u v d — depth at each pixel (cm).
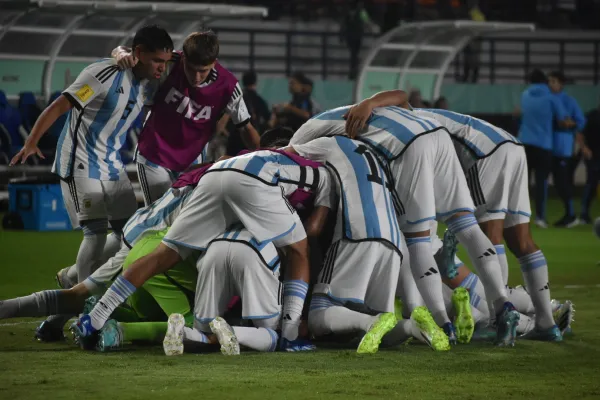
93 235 1786
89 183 1769
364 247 1540
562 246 3416
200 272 1507
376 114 1662
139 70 1766
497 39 6650
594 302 2161
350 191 1563
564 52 6838
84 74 1739
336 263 1552
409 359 1434
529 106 4062
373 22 6706
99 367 1347
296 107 3962
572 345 1588
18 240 3500
